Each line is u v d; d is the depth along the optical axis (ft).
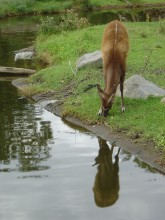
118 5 166.71
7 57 81.87
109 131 44.68
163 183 35.04
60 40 81.61
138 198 32.81
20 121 49.70
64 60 70.90
